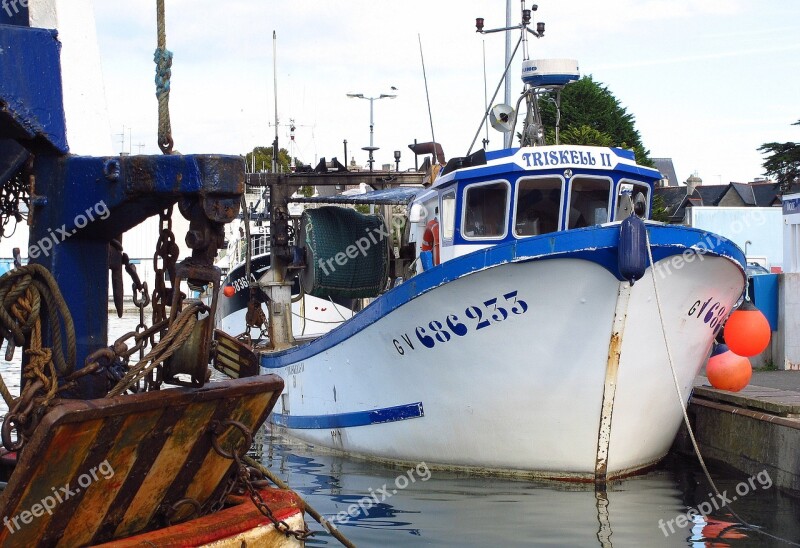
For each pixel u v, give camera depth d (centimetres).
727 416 969
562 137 3356
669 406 897
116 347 446
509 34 1628
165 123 456
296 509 494
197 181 423
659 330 831
